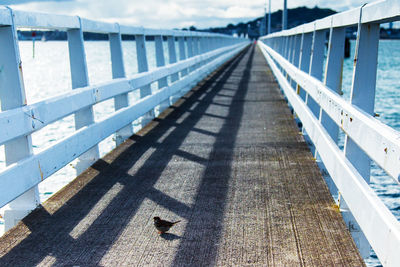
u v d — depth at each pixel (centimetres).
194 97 1227
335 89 483
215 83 1603
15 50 367
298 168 525
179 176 505
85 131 505
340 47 477
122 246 334
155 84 2528
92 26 570
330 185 520
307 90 605
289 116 901
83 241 343
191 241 340
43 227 371
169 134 740
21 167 357
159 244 336
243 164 548
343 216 386
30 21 398
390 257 228
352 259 304
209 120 869
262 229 357
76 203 424
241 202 418
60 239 348
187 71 1323
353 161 365
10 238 352
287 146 637
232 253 319
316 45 630
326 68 482
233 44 4138
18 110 359
